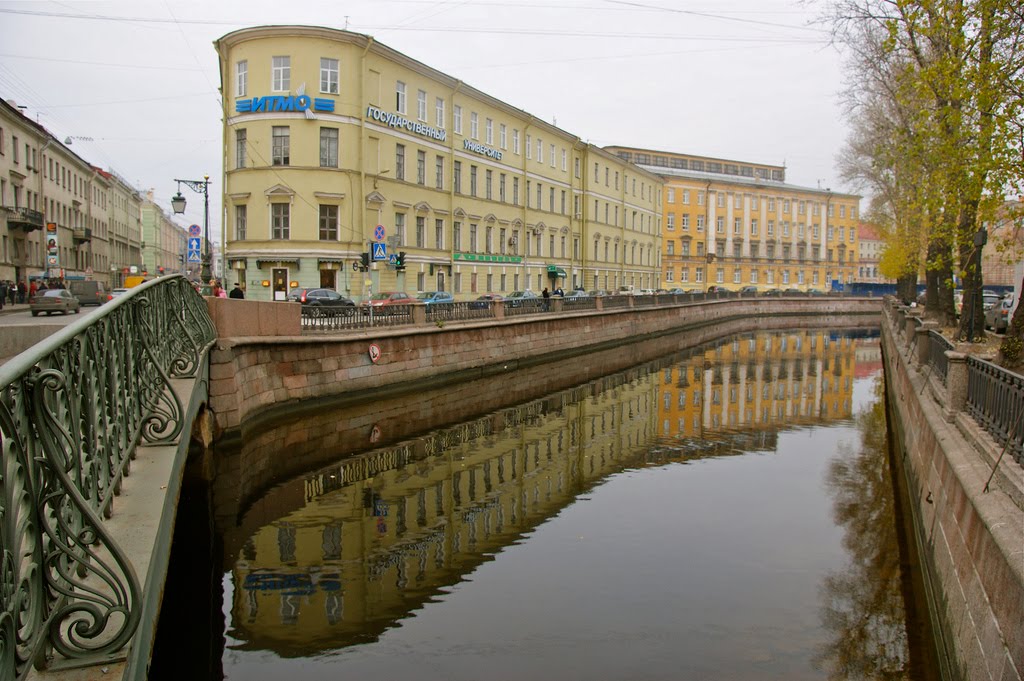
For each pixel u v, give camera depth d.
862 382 25.72
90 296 30.64
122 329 5.05
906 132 15.16
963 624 5.68
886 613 7.38
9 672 2.45
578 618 7.23
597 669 6.24
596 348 34.50
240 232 31.25
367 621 7.12
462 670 6.22
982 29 10.13
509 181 43.44
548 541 9.47
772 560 8.84
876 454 14.88
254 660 6.41
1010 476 5.59
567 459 14.15
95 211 56.59
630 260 63.66
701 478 12.84
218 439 12.10
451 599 7.64
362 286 31.14
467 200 39.06
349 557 8.80
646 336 41.72
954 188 11.63
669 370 28.42
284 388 15.23
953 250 14.70
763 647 6.71
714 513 10.74
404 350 19.83
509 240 43.44
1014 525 4.99
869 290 80.81
